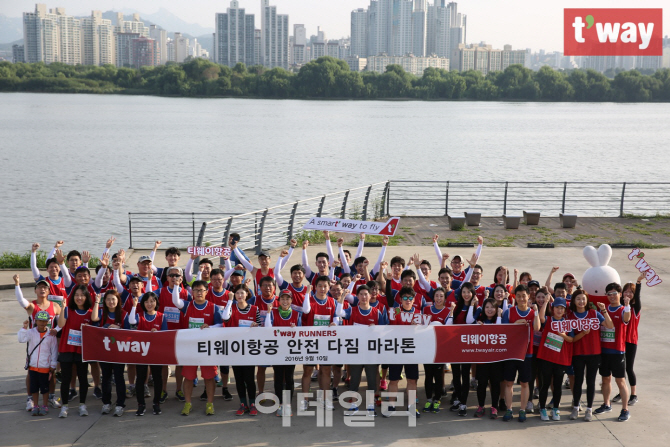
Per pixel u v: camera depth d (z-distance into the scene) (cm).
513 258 1841
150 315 903
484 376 894
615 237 2145
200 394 986
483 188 4150
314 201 3806
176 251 1073
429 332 895
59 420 883
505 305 909
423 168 5562
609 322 882
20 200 3981
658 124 11825
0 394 960
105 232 3144
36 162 6003
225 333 895
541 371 895
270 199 4031
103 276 1010
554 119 13225
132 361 887
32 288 1524
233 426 870
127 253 1922
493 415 898
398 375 910
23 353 1112
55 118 12275
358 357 902
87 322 891
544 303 880
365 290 909
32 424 869
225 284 1055
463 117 13812
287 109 16662
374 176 5050
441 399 975
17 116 12694
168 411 918
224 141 8206
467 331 891
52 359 890
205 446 812
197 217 3459
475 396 990
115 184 4662
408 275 938
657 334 1227
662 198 3622
